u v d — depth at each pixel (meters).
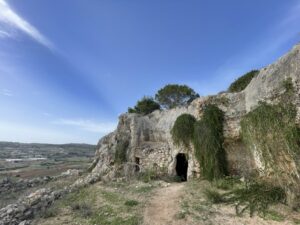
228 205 9.21
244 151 13.59
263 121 10.11
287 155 9.09
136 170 20.03
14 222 9.08
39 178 28.19
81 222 8.55
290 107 9.59
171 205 9.94
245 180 11.66
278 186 9.69
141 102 30.92
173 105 29.95
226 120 14.76
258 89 12.27
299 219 7.38
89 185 15.95
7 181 25.30
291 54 10.16
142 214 9.02
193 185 13.30
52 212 9.77
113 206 10.28
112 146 22.91
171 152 18.58
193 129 16.47
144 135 21.44
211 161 14.07
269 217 7.70
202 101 16.14
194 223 7.73
